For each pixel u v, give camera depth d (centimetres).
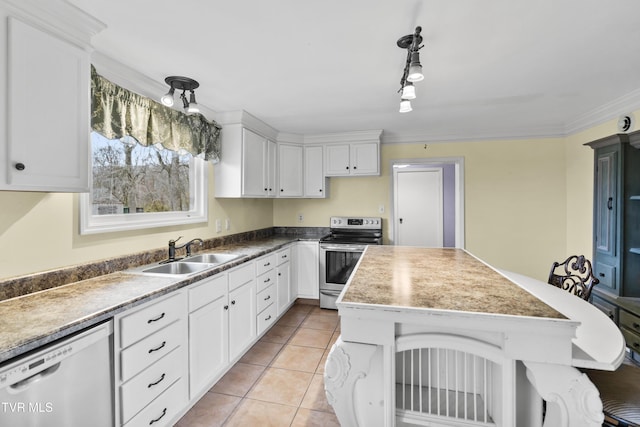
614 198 262
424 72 219
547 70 216
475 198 402
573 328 104
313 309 387
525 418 123
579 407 105
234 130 312
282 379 232
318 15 152
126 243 217
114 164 217
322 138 413
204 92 255
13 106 123
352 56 194
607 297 264
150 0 139
